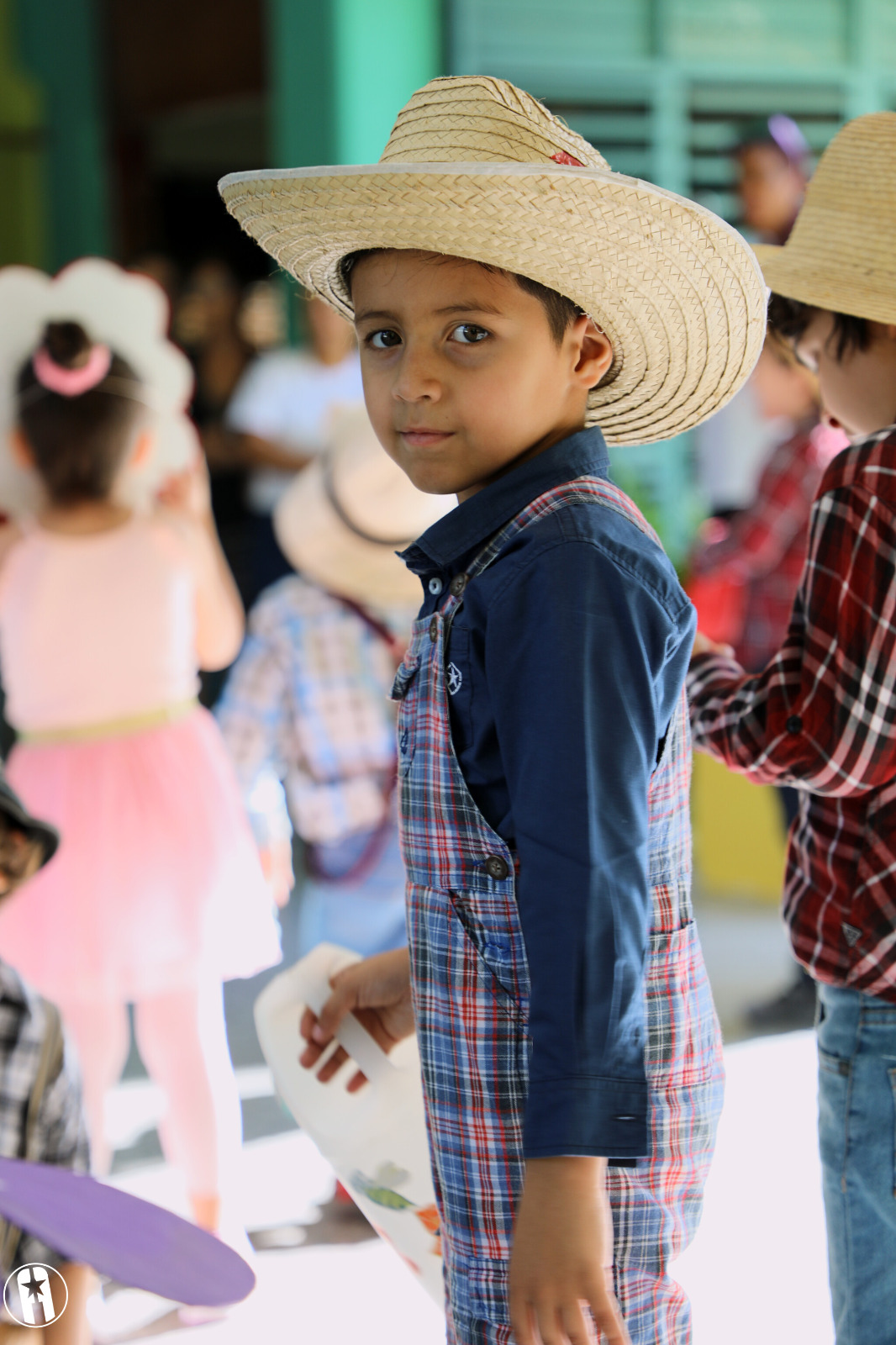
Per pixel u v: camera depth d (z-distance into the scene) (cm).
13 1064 223
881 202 245
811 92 949
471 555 200
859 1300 237
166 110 1205
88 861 375
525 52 885
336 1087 256
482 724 192
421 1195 252
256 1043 542
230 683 418
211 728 407
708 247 200
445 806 196
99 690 384
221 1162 388
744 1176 439
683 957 204
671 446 870
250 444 787
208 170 1388
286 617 408
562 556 185
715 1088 209
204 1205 386
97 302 411
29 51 1237
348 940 410
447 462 197
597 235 190
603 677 179
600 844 172
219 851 388
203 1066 387
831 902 235
